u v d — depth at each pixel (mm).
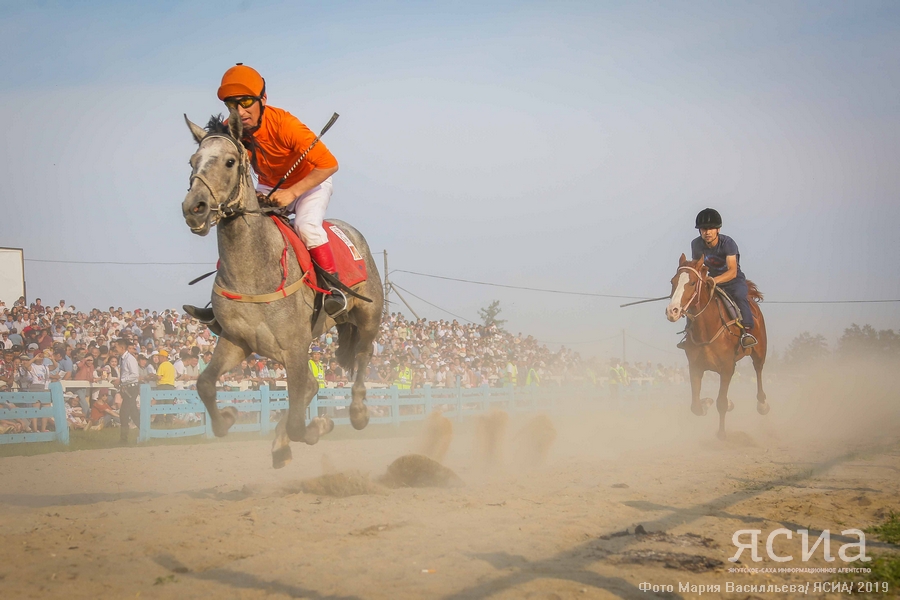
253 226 5539
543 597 3416
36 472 8547
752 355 12305
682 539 4664
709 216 11414
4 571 3785
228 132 5543
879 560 4180
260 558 4039
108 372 14828
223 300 5629
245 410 14289
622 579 3770
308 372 5910
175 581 3639
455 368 22109
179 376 15648
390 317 24156
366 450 11500
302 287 5887
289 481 6777
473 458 9648
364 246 7238
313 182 6074
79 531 4703
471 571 3811
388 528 4758
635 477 7438
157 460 9953
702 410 11430
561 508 5527
